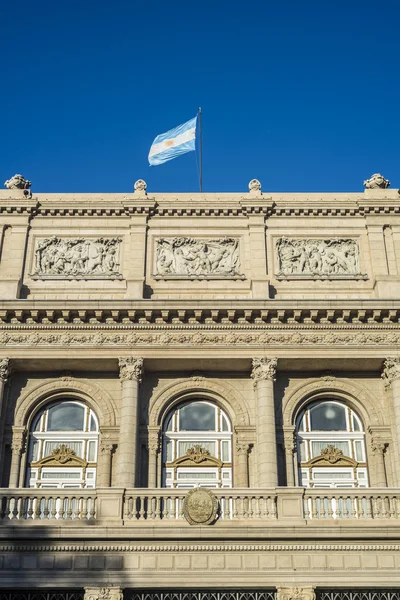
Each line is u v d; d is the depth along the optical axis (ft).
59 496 95.14
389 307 112.98
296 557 91.45
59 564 90.12
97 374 115.34
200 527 91.91
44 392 113.91
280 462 109.60
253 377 112.37
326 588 90.48
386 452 110.32
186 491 95.76
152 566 90.53
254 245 122.93
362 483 109.91
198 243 124.16
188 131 142.41
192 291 119.85
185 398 114.93
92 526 91.45
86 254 123.13
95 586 89.10
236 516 94.43
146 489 95.76
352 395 114.62
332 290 120.57
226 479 109.81
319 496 95.91
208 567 90.63
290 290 120.26
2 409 110.52
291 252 123.65
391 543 92.17
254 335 112.78
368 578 90.27
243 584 89.81
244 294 119.96
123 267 122.11
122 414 108.78
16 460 108.99
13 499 95.50
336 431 113.70
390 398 112.06
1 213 125.39
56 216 126.11
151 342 112.37
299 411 115.03
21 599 89.56
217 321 113.29
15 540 90.84
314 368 114.73
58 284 120.37
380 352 112.27
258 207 125.70
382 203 126.11
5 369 111.14
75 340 112.47
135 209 125.49
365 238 124.98
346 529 92.12
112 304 112.57
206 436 112.78
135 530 91.50
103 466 108.68
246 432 110.73
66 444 112.16
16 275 119.75
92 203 125.90
